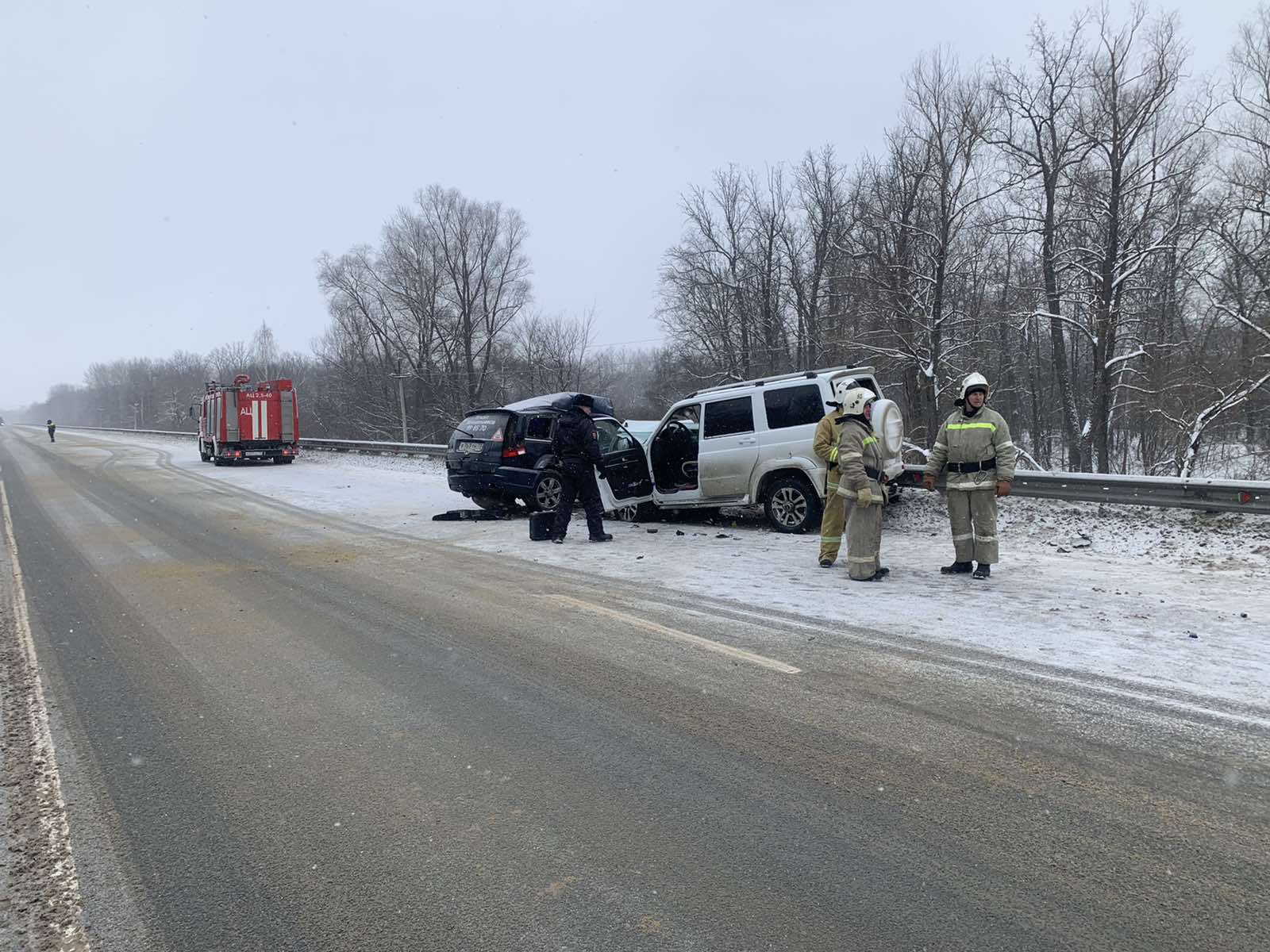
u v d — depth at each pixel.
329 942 2.53
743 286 38.25
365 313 53.00
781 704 4.37
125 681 5.12
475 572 8.35
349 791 3.54
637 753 3.84
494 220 51.50
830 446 7.83
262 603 7.18
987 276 24.64
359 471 23.45
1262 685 4.42
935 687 4.52
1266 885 2.64
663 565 8.40
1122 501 9.62
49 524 12.99
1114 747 3.70
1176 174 20.09
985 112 22.45
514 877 2.85
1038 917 2.51
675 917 2.58
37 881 2.94
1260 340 19.20
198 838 3.20
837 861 2.87
